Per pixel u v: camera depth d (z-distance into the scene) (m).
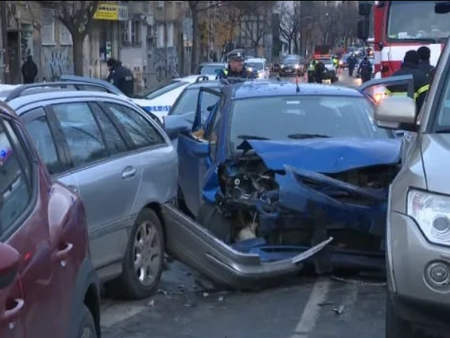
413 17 16.34
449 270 4.16
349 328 5.91
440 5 15.64
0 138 3.74
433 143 4.80
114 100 6.85
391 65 16.48
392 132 8.09
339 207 6.70
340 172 6.89
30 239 3.41
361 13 17.89
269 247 7.13
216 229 7.50
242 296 6.81
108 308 6.50
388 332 4.70
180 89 17.78
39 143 5.69
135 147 6.80
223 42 37.34
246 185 7.30
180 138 9.02
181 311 6.45
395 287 4.32
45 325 3.38
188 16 56.06
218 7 47.66
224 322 6.16
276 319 6.18
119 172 6.36
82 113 6.34
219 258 6.76
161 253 6.99
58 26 41.00
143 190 6.69
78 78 8.62
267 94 8.44
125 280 6.53
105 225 6.14
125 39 49.84
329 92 8.55
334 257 6.96
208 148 8.16
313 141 7.32
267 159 7.00
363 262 6.94
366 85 9.05
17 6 36.41
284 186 6.71
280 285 7.04
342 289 6.86
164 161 7.11
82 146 6.14
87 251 4.26
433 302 4.20
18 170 3.79
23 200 3.66
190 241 6.92
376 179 7.08
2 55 29.19
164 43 56.22
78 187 5.80
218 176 7.52
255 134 7.96
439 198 4.26
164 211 7.02
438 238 4.21
